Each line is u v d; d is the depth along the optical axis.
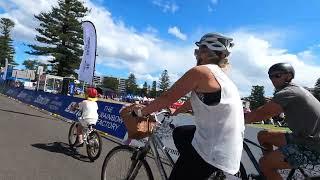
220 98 3.17
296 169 4.41
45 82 44.56
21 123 13.29
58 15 66.38
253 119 4.14
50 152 8.42
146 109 3.54
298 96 4.00
